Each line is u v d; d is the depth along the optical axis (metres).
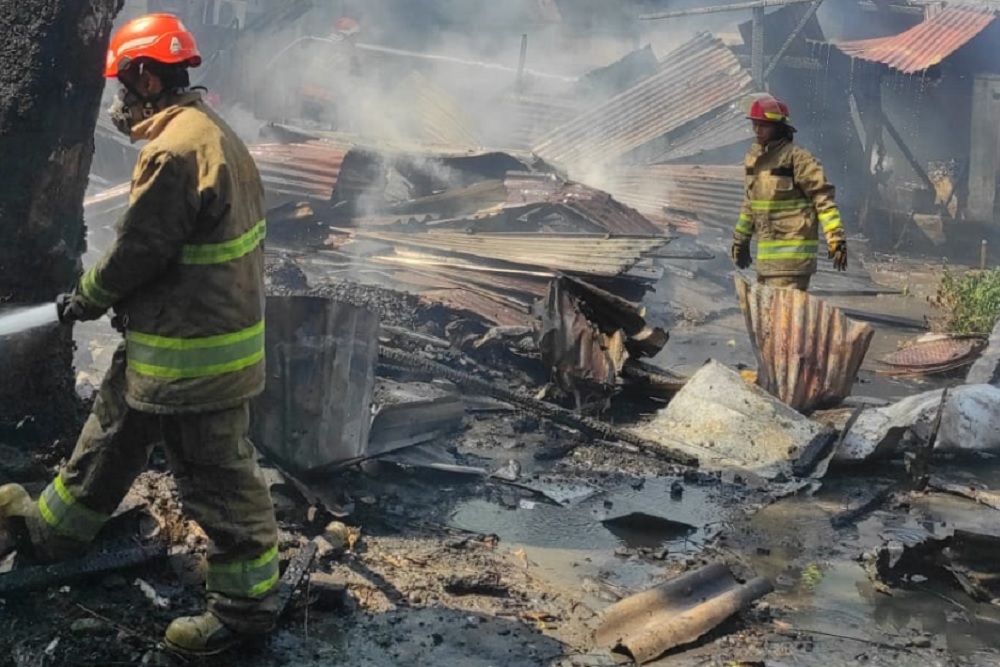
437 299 7.81
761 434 6.34
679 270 11.61
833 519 5.39
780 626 4.26
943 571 4.76
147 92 3.36
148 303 3.29
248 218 3.38
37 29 4.10
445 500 5.30
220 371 3.32
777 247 7.32
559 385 6.74
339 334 4.82
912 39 17.38
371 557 4.49
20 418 4.43
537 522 5.17
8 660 3.43
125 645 3.52
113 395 3.48
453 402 6.00
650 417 6.84
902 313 11.33
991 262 15.59
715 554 4.95
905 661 4.05
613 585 4.54
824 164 18.06
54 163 4.28
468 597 4.27
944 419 6.39
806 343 6.94
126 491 3.66
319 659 3.68
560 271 8.23
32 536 3.67
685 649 4.00
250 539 3.48
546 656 3.88
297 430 4.74
